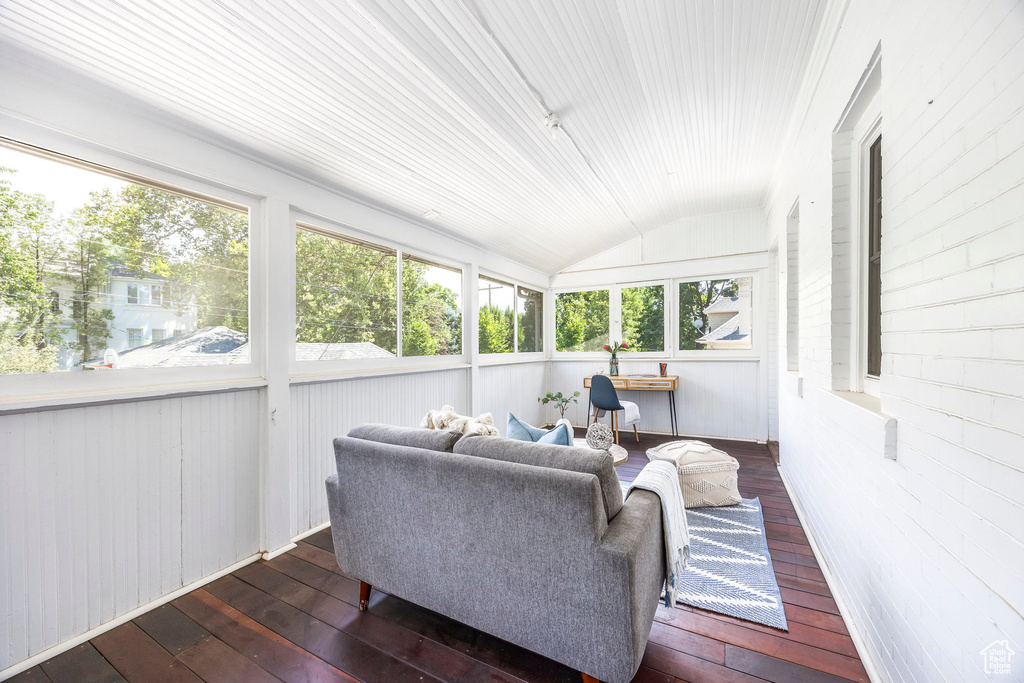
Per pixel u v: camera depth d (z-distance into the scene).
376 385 3.20
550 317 6.34
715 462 3.05
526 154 2.99
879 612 1.43
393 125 2.35
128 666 1.56
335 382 2.86
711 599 1.91
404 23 1.74
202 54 1.65
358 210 3.00
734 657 1.56
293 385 2.57
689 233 5.41
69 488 1.69
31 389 1.62
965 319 0.95
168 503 1.99
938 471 1.06
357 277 3.09
